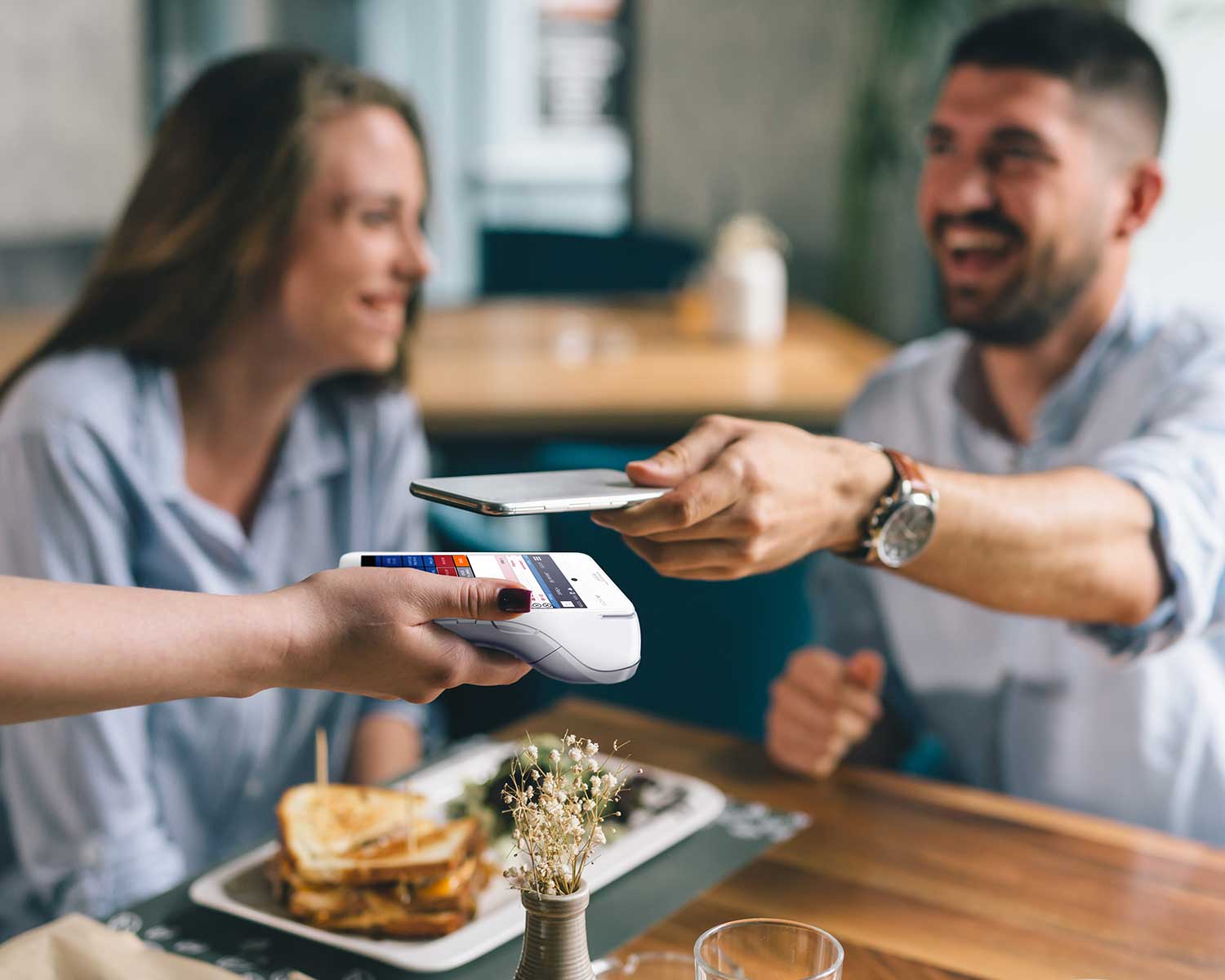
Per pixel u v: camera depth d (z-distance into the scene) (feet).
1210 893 3.03
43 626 2.03
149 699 2.12
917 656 4.51
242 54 4.32
